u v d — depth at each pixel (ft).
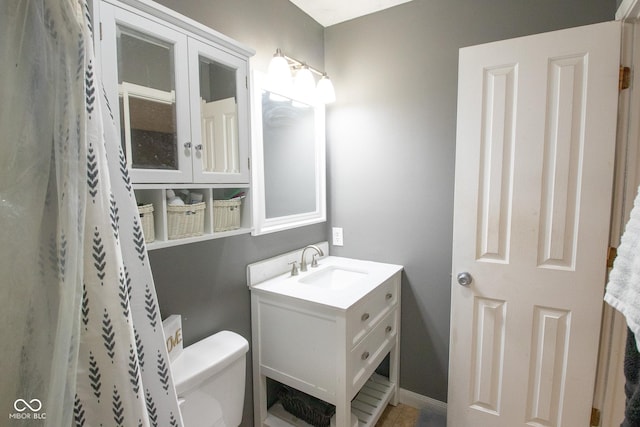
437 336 6.09
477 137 4.92
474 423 5.31
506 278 4.89
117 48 2.85
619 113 4.22
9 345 1.58
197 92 3.51
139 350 2.23
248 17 4.99
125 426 1.86
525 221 4.70
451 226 5.82
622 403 4.39
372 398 5.91
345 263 6.59
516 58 4.59
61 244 1.65
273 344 5.03
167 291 3.99
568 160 4.40
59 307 1.62
